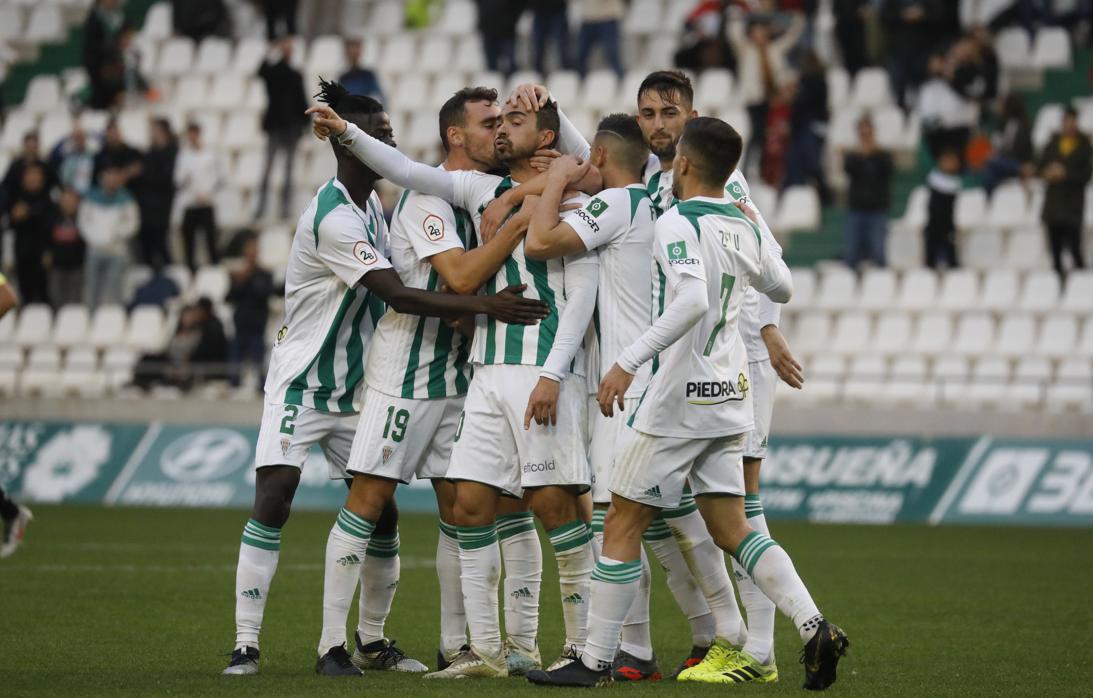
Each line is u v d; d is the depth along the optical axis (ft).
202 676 69.15
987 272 200.54
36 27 279.49
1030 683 69.82
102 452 195.52
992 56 211.41
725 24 226.58
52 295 223.71
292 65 228.22
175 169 221.46
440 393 73.05
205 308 201.26
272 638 84.74
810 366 199.00
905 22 220.43
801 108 214.69
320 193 73.31
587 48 232.32
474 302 69.77
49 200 218.38
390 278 71.05
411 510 187.73
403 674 72.23
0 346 219.20
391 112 246.68
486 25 234.79
